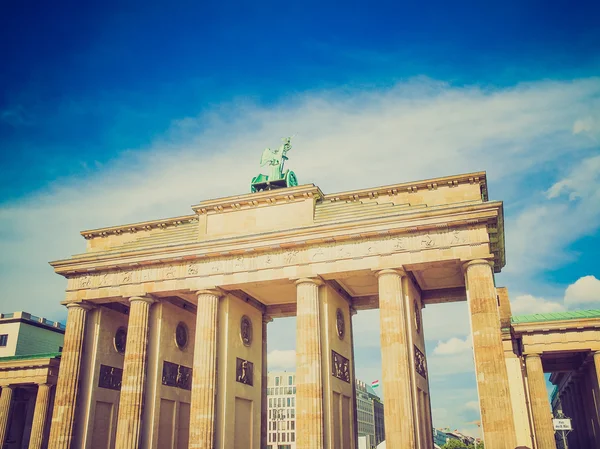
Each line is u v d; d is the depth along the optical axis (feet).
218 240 225.35
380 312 199.82
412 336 205.77
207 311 223.51
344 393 226.17
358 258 208.33
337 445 209.56
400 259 203.00
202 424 208.33
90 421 235.40
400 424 183.62
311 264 213.66
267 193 230.89
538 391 210.18
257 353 258.16
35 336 370.94
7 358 304.91
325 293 219.41
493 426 173.68
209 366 216.13
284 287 241.35
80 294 244.83
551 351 213.66
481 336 184.75
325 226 211.20
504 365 180.86
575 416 307.37
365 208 218.38
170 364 244.63
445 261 197.98
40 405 287.48
